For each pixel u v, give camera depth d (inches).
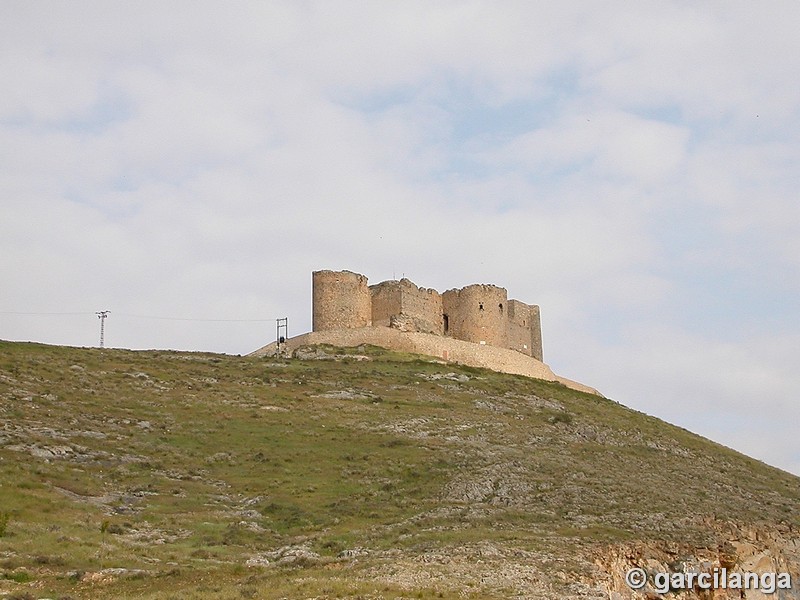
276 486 2401.6
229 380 3641.7
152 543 1840.6
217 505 2224.4
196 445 2743.6
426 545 1763.0
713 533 2186.3
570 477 2578.7
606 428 3609.7
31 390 3051.2
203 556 1763.0
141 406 3088.1
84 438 2632.9
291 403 3331.7
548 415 3631.9
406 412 3319.4
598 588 1513.3
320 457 2687.0
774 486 3240.7
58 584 1471.5
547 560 1637.6
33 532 1771.7
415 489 2397.9
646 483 2679.6
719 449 3782.0
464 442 2947.8
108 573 1545.3
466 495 2338.8
